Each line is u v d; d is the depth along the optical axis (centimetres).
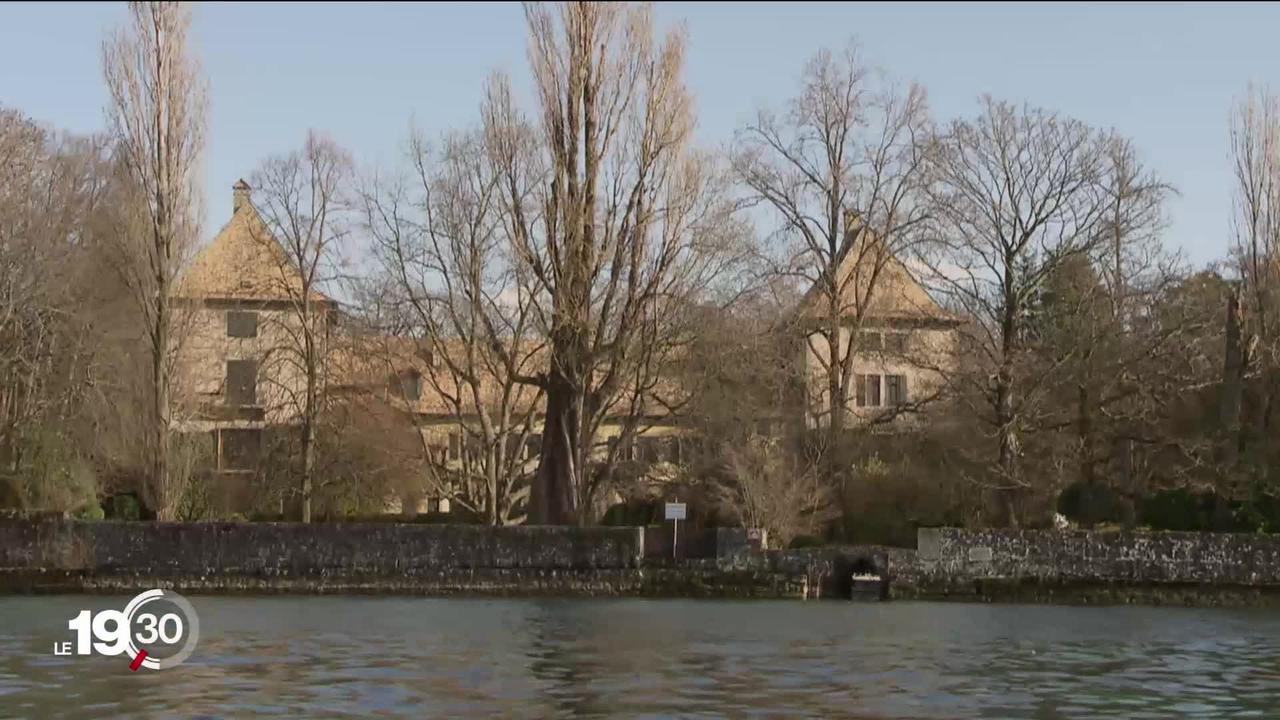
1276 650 3278
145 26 5419
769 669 2866
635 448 7075
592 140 5319
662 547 4812
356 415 6669
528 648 3178
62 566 4756
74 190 6309
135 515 5859
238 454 7212
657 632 3547
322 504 6656
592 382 5606
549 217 5300
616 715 2295
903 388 7762
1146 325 5791
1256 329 5416
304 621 3762
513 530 4772
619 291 5366
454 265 5875
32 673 2725
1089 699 2534
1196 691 2641
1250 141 5638
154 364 5416
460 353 7206
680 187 5391
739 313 6069
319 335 6731
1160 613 4219
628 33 5334
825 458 5766
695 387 6053
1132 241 5834
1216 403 5562
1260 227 5622
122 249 5444
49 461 5681
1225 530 4997
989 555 4650
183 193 5453
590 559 4769
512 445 7150
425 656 3022
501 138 5425
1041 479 5534
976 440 5753
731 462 5572
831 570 4697
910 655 3127
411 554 4775
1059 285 5888
